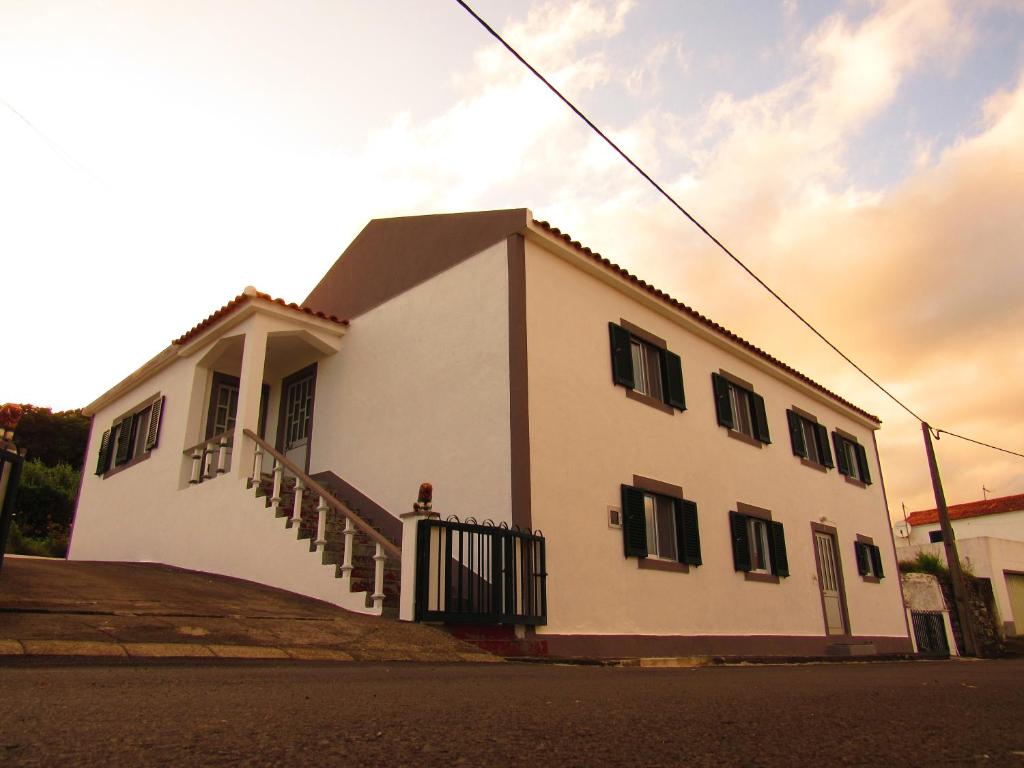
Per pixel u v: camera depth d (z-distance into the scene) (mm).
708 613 11578
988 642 22828
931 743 2773
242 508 10453
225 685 3688
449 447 10172
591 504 9977
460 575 7859
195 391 12758
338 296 13750
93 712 2717
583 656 8984
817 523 15914
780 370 15953
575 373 10406
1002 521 38094
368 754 2215
